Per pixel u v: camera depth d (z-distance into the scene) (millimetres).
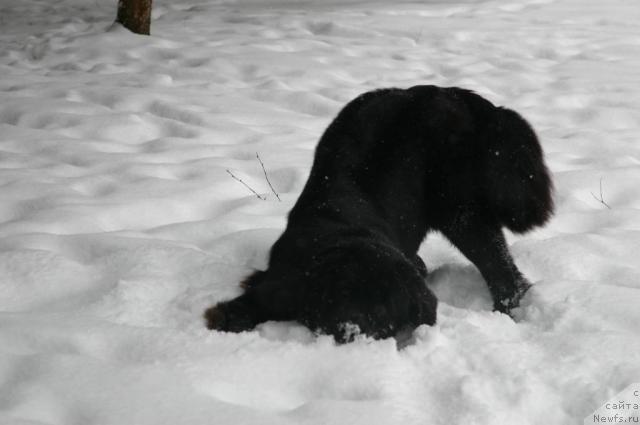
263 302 3250
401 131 3535
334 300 3104
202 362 2938
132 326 3125
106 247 3711
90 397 2795
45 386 2830
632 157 4785
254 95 5984
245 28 8680
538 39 7734
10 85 6281
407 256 3525
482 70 6723
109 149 4941
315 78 6453
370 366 2928
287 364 2961
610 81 6176
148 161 4719
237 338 3068
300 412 2770
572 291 3350
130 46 7695
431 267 3721
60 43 8047
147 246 3684
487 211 3502
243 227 3979
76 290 3443
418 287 3186
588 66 6684
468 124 3512
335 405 2777
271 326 3234
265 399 2869
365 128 3547
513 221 3514
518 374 2904
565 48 7418
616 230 3879
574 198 4242
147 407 2762
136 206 4125
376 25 8539
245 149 4891
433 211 3551
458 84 6199
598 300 3285
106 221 4027
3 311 3291
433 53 7316
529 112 5539
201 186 4363
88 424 2727
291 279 3238
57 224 3924
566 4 9625
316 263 3219
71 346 3059
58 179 4430
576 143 4941
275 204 4246
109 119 5309
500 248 3492
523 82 6246
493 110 3541
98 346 3062
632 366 2930
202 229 3943
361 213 3424
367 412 2756
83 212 4020
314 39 8062
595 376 2930
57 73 6938
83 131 5191
